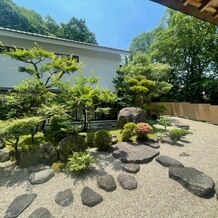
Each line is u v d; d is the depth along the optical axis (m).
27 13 20.48
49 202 3.52
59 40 9.18
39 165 4.80
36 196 3.70
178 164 4.72
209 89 16.58
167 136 7.09
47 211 3.22
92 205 3.39
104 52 10.77
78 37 23.23
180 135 6.80
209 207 3.29
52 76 6.87
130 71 10.75
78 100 6.22
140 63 11.49
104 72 10.83
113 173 4.46
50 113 5.58
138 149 5.70
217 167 4.73
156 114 10.90
